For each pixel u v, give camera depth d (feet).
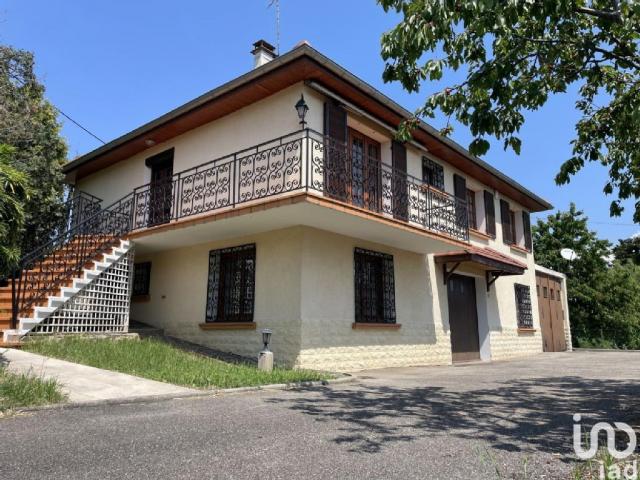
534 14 13.99
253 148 29.27
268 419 14.99
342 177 29.86
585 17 18.21
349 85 30.91
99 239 36.88
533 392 21.91
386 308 35.78
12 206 18.88
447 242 36.35
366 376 28.32
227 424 14.10
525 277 58.29
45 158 45.44
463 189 46.62
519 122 18.20
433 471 10.22
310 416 15.64
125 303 35.47
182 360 25.94
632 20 15.19
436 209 38.27
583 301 76.89
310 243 30.91
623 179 23.04
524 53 18.38
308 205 26.05
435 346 40.14
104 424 13.60
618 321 74.28
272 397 19.34
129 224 38.65
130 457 10.64
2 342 26.07
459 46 16.96
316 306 30.45
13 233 19.26
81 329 32.40
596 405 18.48
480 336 47.65
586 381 26.17
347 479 9.62
